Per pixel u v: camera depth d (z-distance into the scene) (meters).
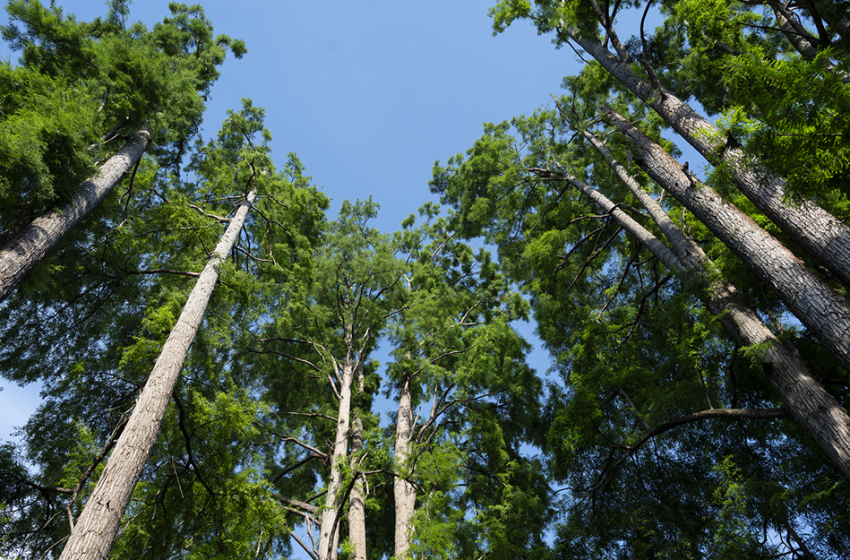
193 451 8.32
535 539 11.45
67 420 10.00
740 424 8.34
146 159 11.84
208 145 14.72
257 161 13.33
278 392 14.88
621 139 9.88
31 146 6.35
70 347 11.22
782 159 4.90
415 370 14.38
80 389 10.12
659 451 9.68
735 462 8.30
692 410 8.97
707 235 9.07
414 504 11.67
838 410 5.40
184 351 7.64
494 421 14.30
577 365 10.41
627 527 9.05
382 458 9.12
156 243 11.10
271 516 8.22
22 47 9.15
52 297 10.29
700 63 9.08
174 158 14.98
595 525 9.30
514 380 14.91
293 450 14.78
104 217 10.25
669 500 9.14
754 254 6.38
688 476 9.30
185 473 8.11
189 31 15.99
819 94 4.57
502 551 9.40
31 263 6.88
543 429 14.55
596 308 13.16
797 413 5.79
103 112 9.81
